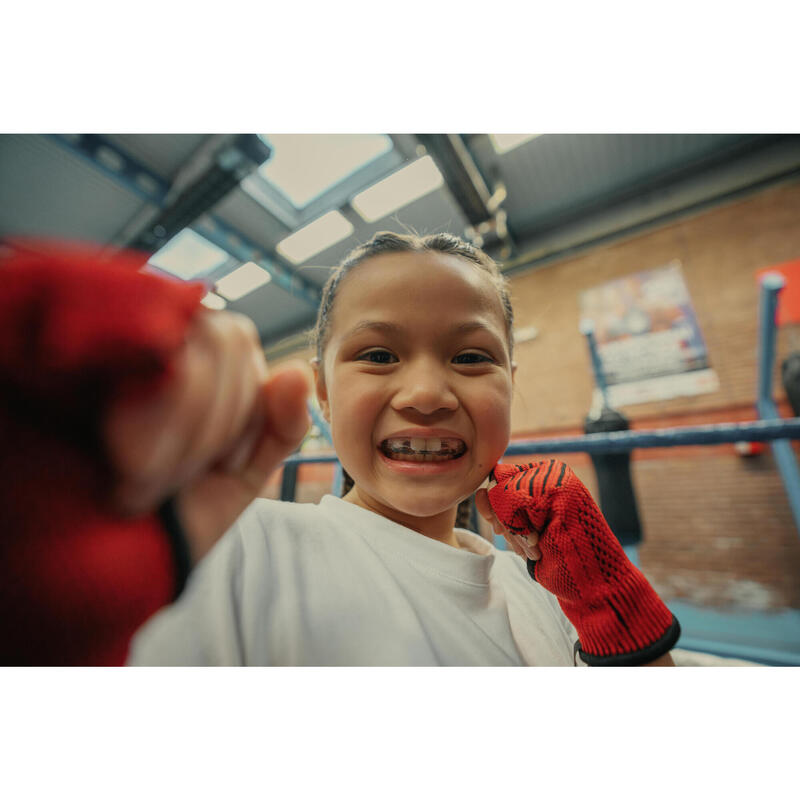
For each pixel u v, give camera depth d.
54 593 0.15
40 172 3.07
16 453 0.14
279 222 3.73
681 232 3.53
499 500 0.53
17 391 0.14
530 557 0.53
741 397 3.11
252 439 0.22
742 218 3.33
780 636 2.36
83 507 0.15
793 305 3.06
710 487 3.03
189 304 0.16
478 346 0.54
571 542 0.50
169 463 0.16
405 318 0.51
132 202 3.38
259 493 0.23
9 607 0.14
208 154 2.96
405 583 0.48
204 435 0.17
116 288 0.14
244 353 0.19
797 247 3.12
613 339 3.62
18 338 0.13
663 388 3.35
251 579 0.42
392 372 0.52
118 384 0.14
